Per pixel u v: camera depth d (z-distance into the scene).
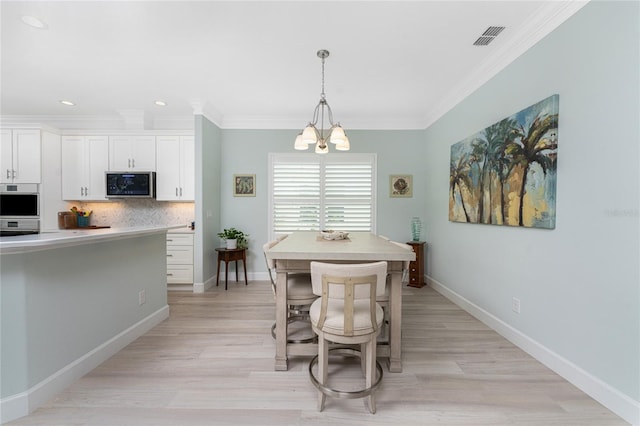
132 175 4.07
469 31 2.23
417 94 3.49
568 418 1.54
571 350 1.84
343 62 2.72
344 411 1.59
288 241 2.52
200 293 3.81
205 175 3.95
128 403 1.63
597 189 1.66
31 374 1.58
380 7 1.97
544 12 1.97
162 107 3.96
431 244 4.16
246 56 2.62
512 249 2.41
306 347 2.00
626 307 1.52
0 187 3.89
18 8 1.96
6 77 3.03
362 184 4.50
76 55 2.59
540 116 2.04
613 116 1.57
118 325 2.28
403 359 2.13
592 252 1.69
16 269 1.54
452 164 3.43
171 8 1.98
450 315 3.02
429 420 1.52
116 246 2.27
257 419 1.52
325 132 4.52
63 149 4.16
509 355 2.19
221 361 2.10
